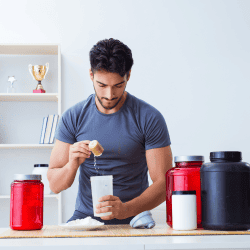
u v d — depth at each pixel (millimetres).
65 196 2896
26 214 1000
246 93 3105
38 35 3070
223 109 3078
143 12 3125
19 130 2992
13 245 753
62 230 1010
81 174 1550
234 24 3148
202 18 3141
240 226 905
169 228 1027
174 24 3125
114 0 3127
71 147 1263
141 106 1474
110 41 1198
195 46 3117
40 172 2701
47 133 2781
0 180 2928
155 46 3096
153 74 3068
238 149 3053
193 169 1022
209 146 3035
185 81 3078
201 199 963
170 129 3029
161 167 1406
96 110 1472
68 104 3012
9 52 2986
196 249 752
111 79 1171
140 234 886
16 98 2895
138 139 1451
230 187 912
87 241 803
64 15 3102
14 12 3080
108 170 1472
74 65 3053
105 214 1060
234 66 3121
